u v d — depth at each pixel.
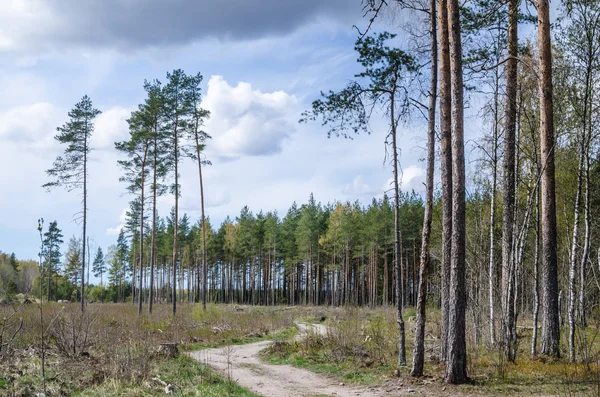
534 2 13.59
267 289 67.12
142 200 34.69
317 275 62.16
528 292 23.27
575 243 12.43
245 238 66.00
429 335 18.69
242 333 24.20
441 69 12.25
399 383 11.00
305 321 33.19
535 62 13.29
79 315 15.34
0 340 10.95
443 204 12.85
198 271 76.00
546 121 13.16
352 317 20.45
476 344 13.92
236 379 12.33
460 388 10.02
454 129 11.21
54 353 12.52
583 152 13.03
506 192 13.75
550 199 13.00
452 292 10.80
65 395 8.88
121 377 10.22
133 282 58.91
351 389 10.99
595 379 9.67
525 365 11.52
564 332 15.30
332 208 68.31
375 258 52.31
